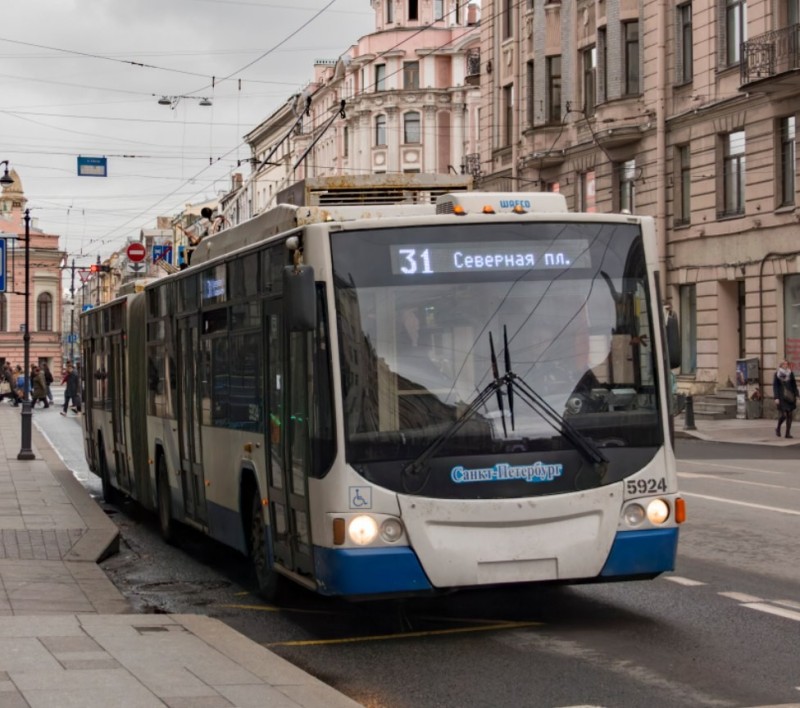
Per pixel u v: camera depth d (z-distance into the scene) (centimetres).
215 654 887
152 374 1677
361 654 938
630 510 979
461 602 1129
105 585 1220
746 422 3822
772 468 2466
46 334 12444
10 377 6675
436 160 9281
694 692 797
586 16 4772
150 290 1691
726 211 4081
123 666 839
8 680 791
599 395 983
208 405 1348
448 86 9262
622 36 4500
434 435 950
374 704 794
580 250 1006
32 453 2803
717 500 1866
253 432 1159
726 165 4075
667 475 994
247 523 1222
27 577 1246
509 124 5497
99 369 2197
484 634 991
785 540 1452
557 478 963
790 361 3781
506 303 984
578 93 4853
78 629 976
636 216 1025
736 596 1119
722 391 4094
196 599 1229
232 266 1241
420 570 940
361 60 9444
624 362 997
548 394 973
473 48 8169
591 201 4797
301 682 800
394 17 9394
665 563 987
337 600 1169
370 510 938
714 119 4062
